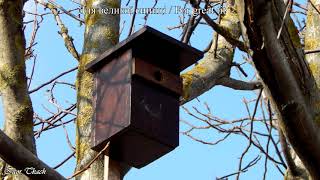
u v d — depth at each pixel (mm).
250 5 6723
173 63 8828
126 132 8273
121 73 8625
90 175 8789
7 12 8320
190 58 8805
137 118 8328
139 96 8461
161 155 8508
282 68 7074
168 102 8664
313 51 7988
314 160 7590
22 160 7086
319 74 9469
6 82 8234
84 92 9422
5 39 8312
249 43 6934
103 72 8922
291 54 7270
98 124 8641
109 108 8617
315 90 7461
